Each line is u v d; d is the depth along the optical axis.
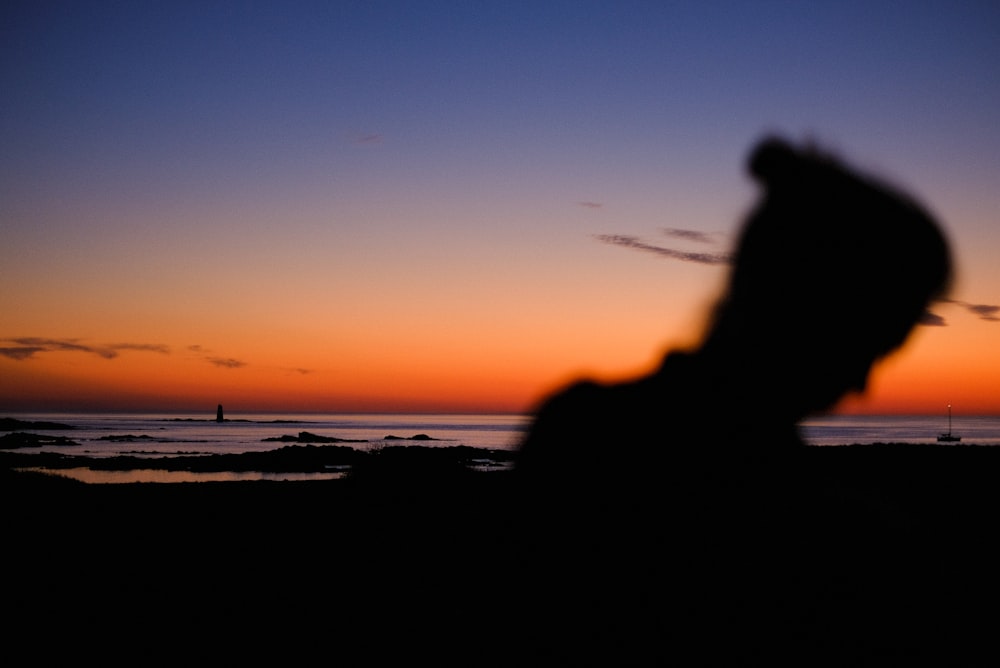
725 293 0.82
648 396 0.84
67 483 15.16
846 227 0.79
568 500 0.85
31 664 4.77
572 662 0.82
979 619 0.80
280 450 39.41
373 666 0.91
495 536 0.88
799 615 0.80
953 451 22.94
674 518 0.82
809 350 0.79
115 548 8.31
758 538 0.81
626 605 0.82
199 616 5.44
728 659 0.79
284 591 5.75
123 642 5.05
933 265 0.79
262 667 3.38
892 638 0.79
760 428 0.82
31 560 7.78
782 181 0.80
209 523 9.82
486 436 91.06
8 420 150.25
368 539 5.31
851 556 0.81
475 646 0.86
